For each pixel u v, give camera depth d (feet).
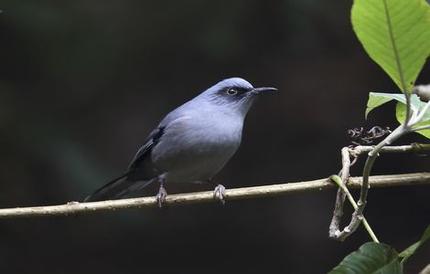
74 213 17.85
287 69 48.08
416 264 43.65
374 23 12.51
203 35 45.93
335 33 46.34
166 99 48.32
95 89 46.91
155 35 46.39
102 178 42.98
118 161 46.01
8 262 43.50
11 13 42.06
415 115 13.93
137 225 45.29
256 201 48.70
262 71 47.98
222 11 45.42
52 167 42.22
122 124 47.32
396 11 12.27
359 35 12.76
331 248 47.83
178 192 47.60
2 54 43.80
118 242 46.09
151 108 48.03
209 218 48.03
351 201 15.38
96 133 46.42
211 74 48.19
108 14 45.29
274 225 48.42
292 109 48.75
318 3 44.39
